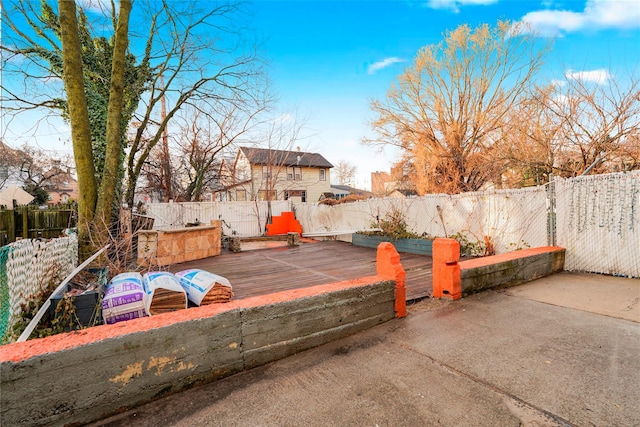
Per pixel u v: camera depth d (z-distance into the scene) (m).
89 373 1.79
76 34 5.95
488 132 15.28
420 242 8.30
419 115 17.91
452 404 1.98
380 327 3.21
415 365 2.46
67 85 5.88
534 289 4.46
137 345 1.94
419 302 4.01
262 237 12.65
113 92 6.38
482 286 4.31
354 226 11.80
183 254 8.01
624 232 4.89
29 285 3.12
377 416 1.88
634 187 4.77
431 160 16.77
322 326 2.82
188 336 2.13
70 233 5.60
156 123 13.03
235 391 2.14
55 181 30.39
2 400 1.56
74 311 2.91
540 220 6.12
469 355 2.60
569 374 2.27
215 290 3.36
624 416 1.81
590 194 5.27
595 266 5.21
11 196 14.77
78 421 1.76
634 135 6.99
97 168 8.91
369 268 6.92
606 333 2.94
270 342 2.52
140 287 3.07
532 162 9.32
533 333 3.00
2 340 2.42
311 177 30.28
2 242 7.76
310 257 8.53
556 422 1.79
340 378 2.30
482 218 7.29
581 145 7.75
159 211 13.20
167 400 2.04
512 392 2.08
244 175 22.50
